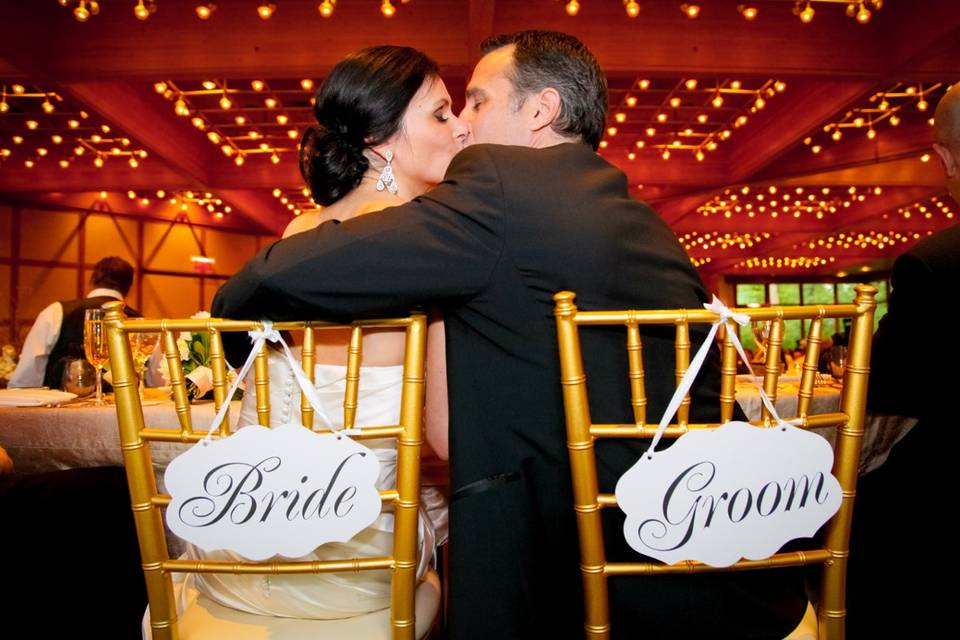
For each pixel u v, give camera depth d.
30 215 9.47
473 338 0.91
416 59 1.16
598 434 0.80
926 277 1.31
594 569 0.81
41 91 5.40
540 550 0.88
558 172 0.91
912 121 6.55
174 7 4.67
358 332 0.84
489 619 0.85
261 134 6.98
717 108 6.22
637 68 4.66
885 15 4.67
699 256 15.37
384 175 1.15
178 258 11.15
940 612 1.33
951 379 1.30
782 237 13.78
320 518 0.82
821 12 4.69
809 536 0.82
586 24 4.63
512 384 0.88
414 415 0.85
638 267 0.90
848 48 4.71
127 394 0.83
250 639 0.93
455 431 0.91
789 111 6.15
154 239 10.85
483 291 0.86
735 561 0.80
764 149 6.70
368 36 4.61
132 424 0.84
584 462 0.80
